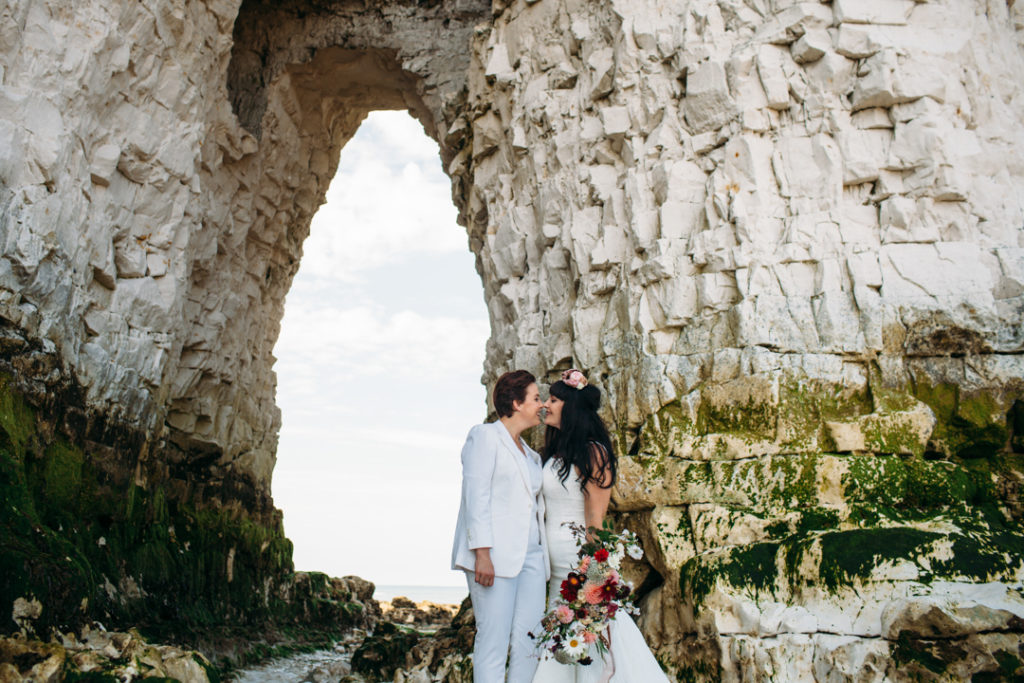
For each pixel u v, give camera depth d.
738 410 6.38
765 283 6.69
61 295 7.67
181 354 12.07
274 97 13.71
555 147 9.12
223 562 12.29
